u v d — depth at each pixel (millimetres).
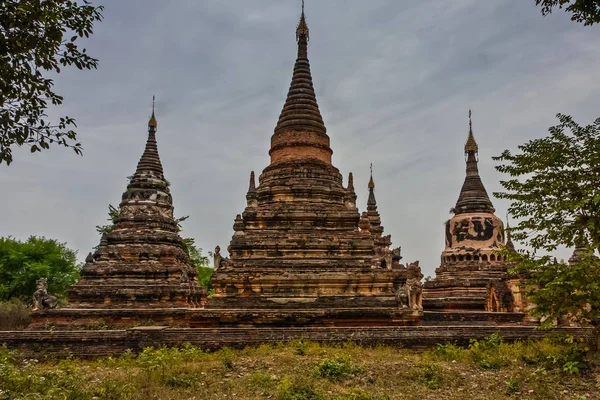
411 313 26547
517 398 16203
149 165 39594
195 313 25984
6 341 23266
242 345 23438
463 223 48719
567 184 20172
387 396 15852
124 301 33031
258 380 17484
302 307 27078
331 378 18016
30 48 12539
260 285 27812
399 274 38031
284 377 17594
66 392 15391
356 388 16344
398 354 22125
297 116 34156
